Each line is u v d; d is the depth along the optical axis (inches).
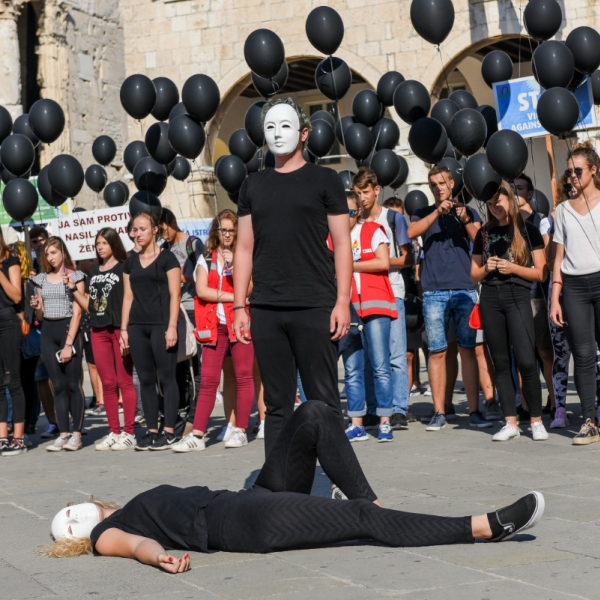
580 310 299.9
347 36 901.8
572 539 180.7
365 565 167.9
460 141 357.7
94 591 163.3
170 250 386.9
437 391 357.1
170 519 185.3
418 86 409.7
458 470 268.1
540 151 976.9
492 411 373.4
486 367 371.2
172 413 357.4
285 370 213.3
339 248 210.8
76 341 373.1
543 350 362.0
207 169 941.8
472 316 336.8
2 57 833.5
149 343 353.4
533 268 307.3
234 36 934.4
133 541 182.4
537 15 373.1
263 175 215.0
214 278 345.1
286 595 153.3
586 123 378.9
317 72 416.2
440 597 146.9
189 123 396.8
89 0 918.4
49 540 209.2
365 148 447.8
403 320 365.4
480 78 1027.3
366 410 375.6
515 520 172.7
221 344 346.0
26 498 265.9
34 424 430.9
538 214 357.4
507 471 261.4
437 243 353.1
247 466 300.0
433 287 353.1
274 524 178.1
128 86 424.8
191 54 948.6
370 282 334.6
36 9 862.5
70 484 286.2
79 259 484.7
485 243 314.0
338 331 208.4
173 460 323.3
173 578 168.7
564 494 225.5
